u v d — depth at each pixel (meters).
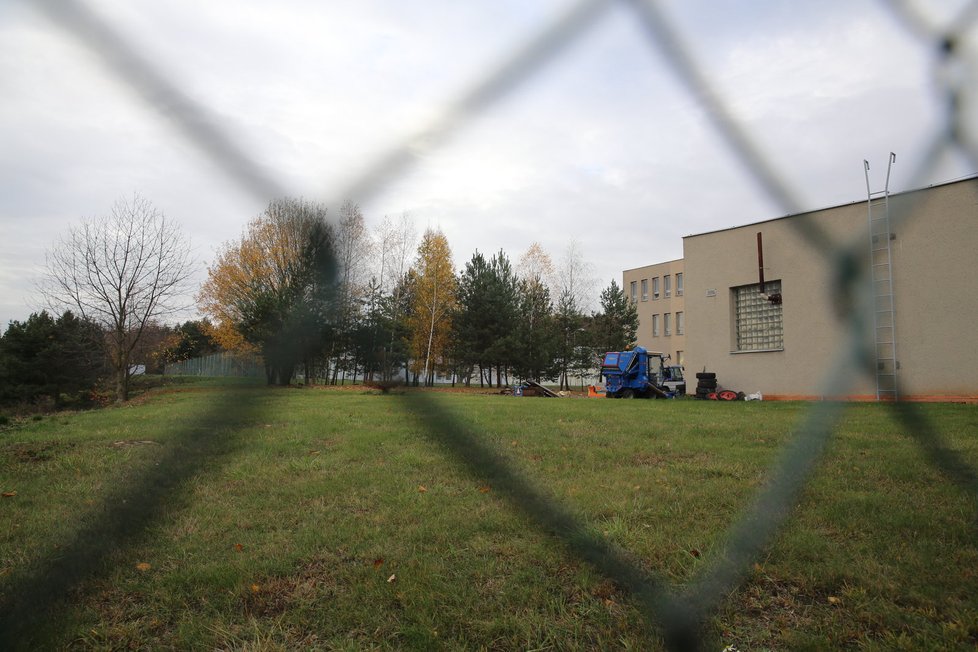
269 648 2.53
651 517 4.25
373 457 6.46
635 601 2.93
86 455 6.54
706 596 2.94
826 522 4.14
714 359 21.92
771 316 20.75
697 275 22.64
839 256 4.98
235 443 6.51
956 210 16.69
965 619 2.70
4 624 2.63
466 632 2.69
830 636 2.63
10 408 21.34
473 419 10.02
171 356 26.95
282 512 4.40
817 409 8.33
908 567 3.33
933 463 6.05
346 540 3.81
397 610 2.89
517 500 4.66
